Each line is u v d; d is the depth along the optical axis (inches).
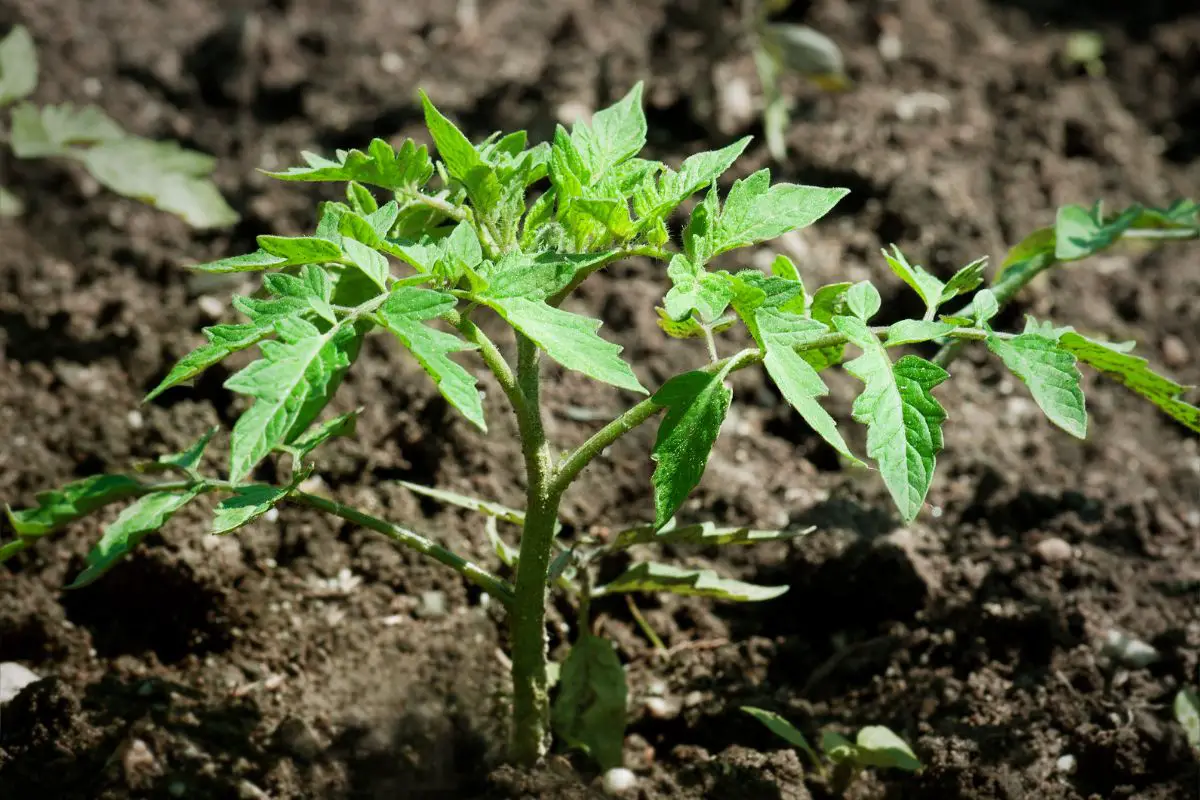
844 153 199.9
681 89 215.5
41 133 161.5
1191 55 234.1
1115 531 145.9
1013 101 219.5
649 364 167.6
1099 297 185.3
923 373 83.0
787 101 216.4
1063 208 132.8
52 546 134.0
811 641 135.5
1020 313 178.9
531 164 97.7
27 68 169.6
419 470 151.3
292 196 191.0
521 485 148.9
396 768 114.6
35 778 108.2
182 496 99.3
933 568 139.6
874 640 131.9
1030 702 123.9
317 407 86.3
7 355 163.6
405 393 156.1
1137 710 121.3
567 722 114.5
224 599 128.0
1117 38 241.1
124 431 151.5
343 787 112.1
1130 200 202.4
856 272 182.2
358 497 144.4
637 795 112.9
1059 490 154.3
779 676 130.6
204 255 182.1
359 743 116.7
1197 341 180.5
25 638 125.5
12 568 132.4
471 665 127.3
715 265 181.8
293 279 83.0
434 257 89.1
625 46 227.5
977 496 151.6
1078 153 212.4
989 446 162.7
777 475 156.8
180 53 219.1
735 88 213.9
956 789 112.0
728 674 129.1
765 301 84.9
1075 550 142.2
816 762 114.2
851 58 228.2
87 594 130.4
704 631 134.6
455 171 92.5
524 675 107.0
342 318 83.3
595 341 79.9
